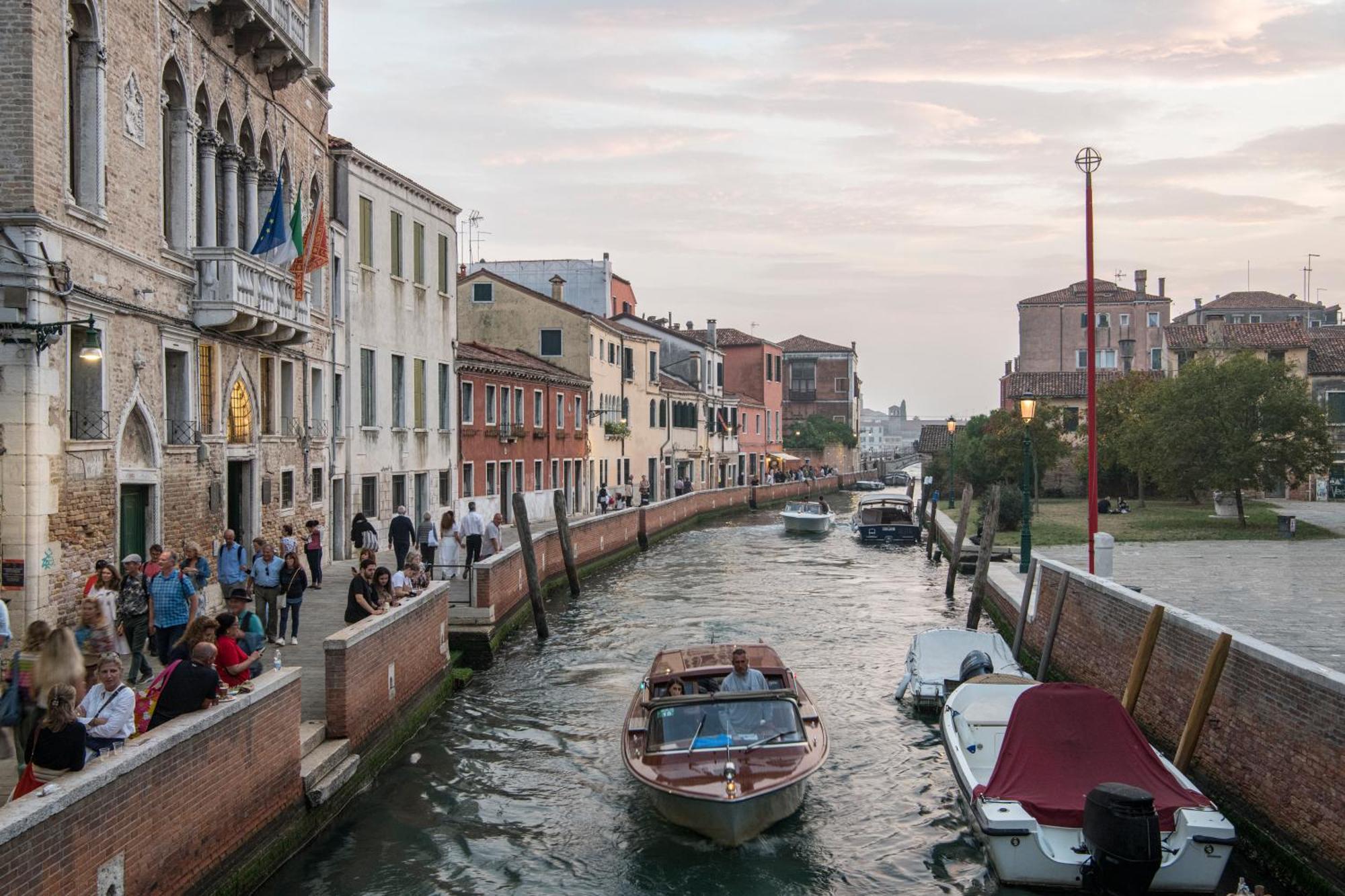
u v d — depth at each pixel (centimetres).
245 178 2022
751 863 1154
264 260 1941
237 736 987
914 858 1175
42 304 1320
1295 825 992
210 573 1806
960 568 3216
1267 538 3080
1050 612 1870
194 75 1770
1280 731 1028
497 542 2442
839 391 9512
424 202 3225
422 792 1340
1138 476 4425
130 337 1560
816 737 1288
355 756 1292
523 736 1576
